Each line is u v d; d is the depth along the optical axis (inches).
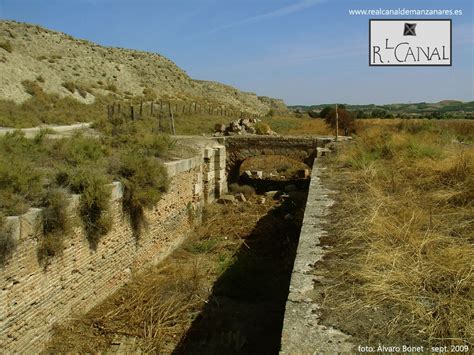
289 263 428.5
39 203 281.9
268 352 286.0
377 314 144.2
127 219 384.5
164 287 380.2
